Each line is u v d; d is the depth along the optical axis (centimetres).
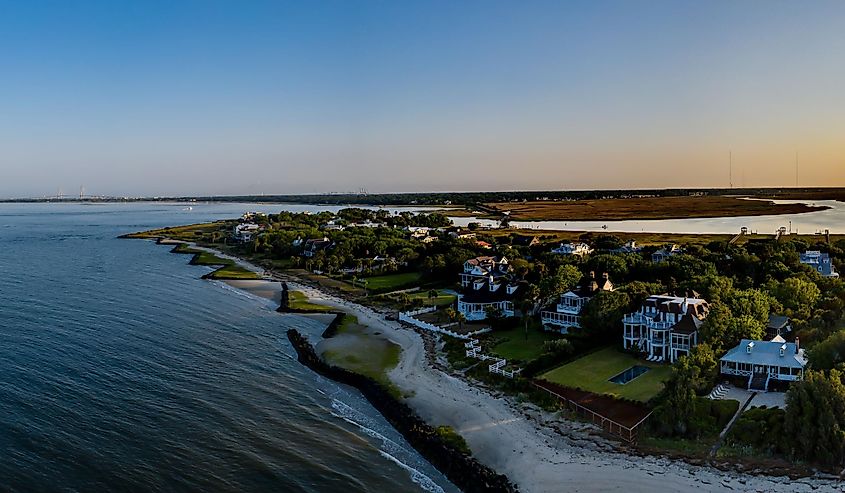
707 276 11019
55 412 6881
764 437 5756
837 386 5591
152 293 14588
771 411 6059
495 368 8194
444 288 14825
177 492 5309
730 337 7988
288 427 6738
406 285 15112
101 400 7300
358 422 6981
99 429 6481
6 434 6259
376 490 5475
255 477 5606
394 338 10319
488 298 11512
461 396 7494
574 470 5638
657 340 8550
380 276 16950
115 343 9812
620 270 12725
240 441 6325
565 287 10975
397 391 7719
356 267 17988
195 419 6844
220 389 7850
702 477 5372
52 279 16462
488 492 5359
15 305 12694
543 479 5528
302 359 9231
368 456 6116
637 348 8719
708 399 6656
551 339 9888
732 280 11262
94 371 8350
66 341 9844
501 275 13912
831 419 5372
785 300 9969
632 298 9731
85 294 14212
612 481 5419
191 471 5672
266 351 9694
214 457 5953
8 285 15362
